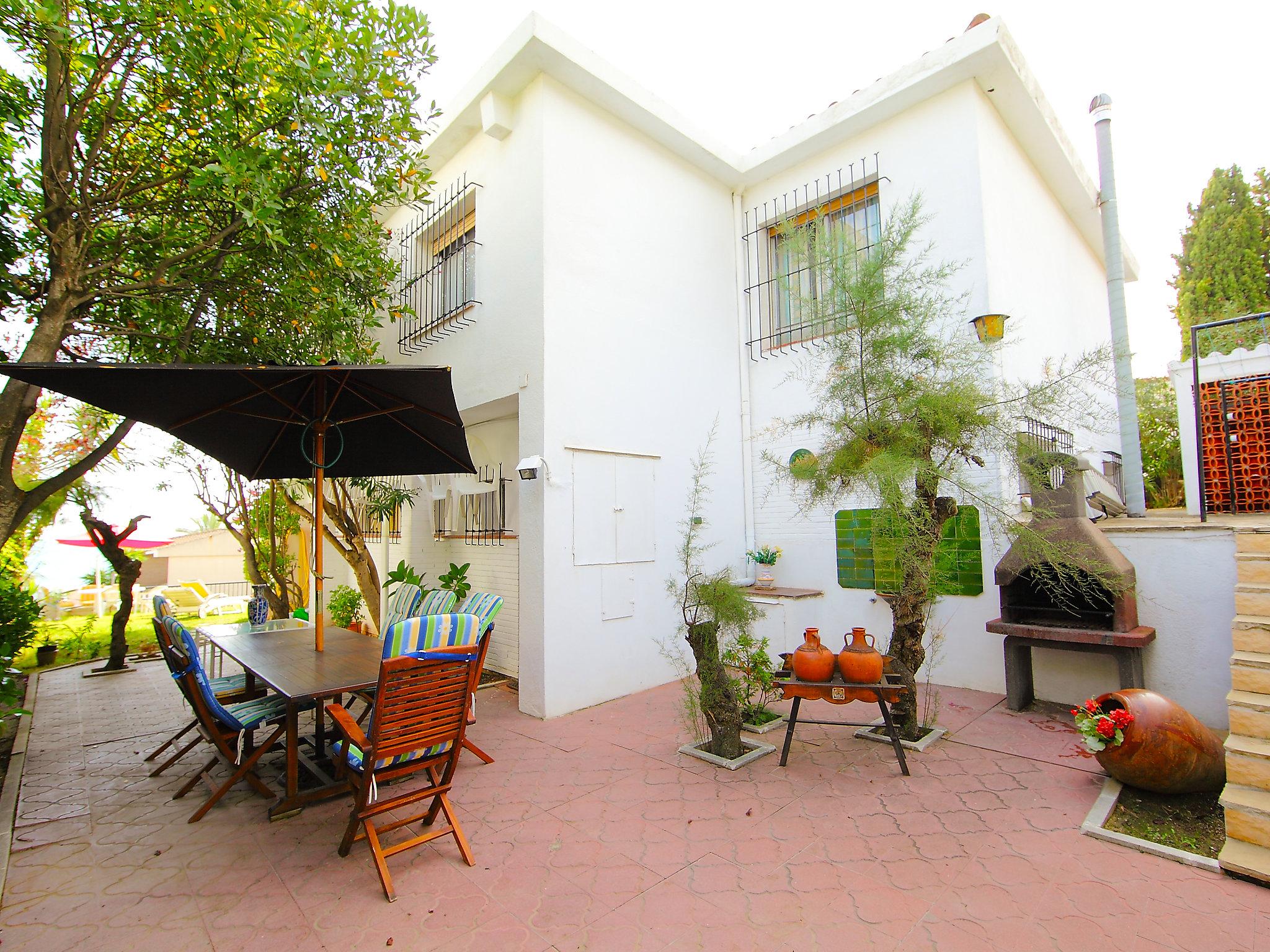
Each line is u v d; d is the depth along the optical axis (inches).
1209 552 173.6
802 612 251.1
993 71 223.5
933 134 236.5
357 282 214.8
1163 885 103.6
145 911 103.8
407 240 307.4
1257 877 102.6
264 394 157.9
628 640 232.1
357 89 175.6
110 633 411.2
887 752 165.5
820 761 161.6
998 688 209.5
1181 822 125.3
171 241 191.6
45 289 171.8
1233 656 134.6
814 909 99.8
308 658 163.2
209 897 107.6
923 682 224.7
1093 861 111.7
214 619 502.3
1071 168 280.4
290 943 94.7
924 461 156.4
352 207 196.2
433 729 115.0
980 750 163.9
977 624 214.2
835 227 217.2
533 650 208.5
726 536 278.2
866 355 170.4
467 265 256.4
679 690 237.6
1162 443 385.4
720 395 282.8
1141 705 133.3
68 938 96.9
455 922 99.2
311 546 388.8
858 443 167.9
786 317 285.0
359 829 131.4
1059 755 158.9
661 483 250.2
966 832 123.0
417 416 176.2
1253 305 482.3
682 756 168.7
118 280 190.7
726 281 292.7
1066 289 310.7
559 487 212.7
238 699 188.7
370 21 180.7
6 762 180.2
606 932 95.7
